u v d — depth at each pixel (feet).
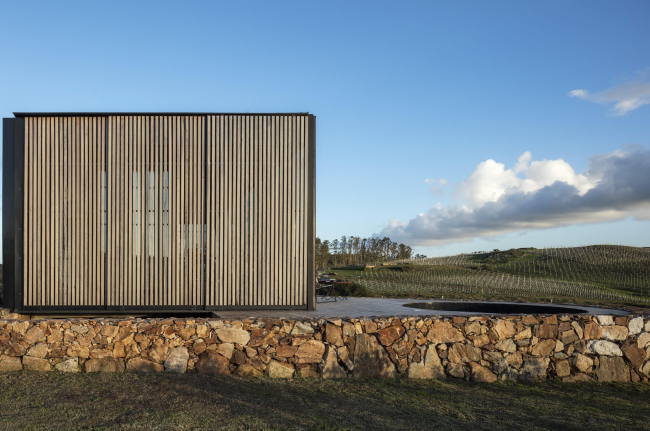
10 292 23.95
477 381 18.65
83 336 18.28
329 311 23.73
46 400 14.62
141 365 18.25
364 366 18.61
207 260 24.34
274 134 25.03
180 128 24.75
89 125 24.59
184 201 24.53
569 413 14.93
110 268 24.06
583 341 19.60
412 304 28.76
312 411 14.26
